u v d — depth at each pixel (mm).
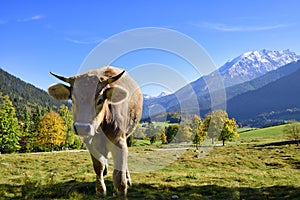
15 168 19672
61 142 65562
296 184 14562
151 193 11375
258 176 18875
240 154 39000
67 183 12258
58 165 21031
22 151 72812
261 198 11148
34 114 88250
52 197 9562
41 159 24219
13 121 60219
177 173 17109
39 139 63688
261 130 108688
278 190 12891
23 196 9531
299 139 58594
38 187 10492
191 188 12898
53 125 63406
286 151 43500
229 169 24438
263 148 47562
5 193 9891
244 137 92750
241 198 11203
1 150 60094
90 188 11242
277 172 24078
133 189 11781
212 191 12508
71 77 6707
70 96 6691
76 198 9219
